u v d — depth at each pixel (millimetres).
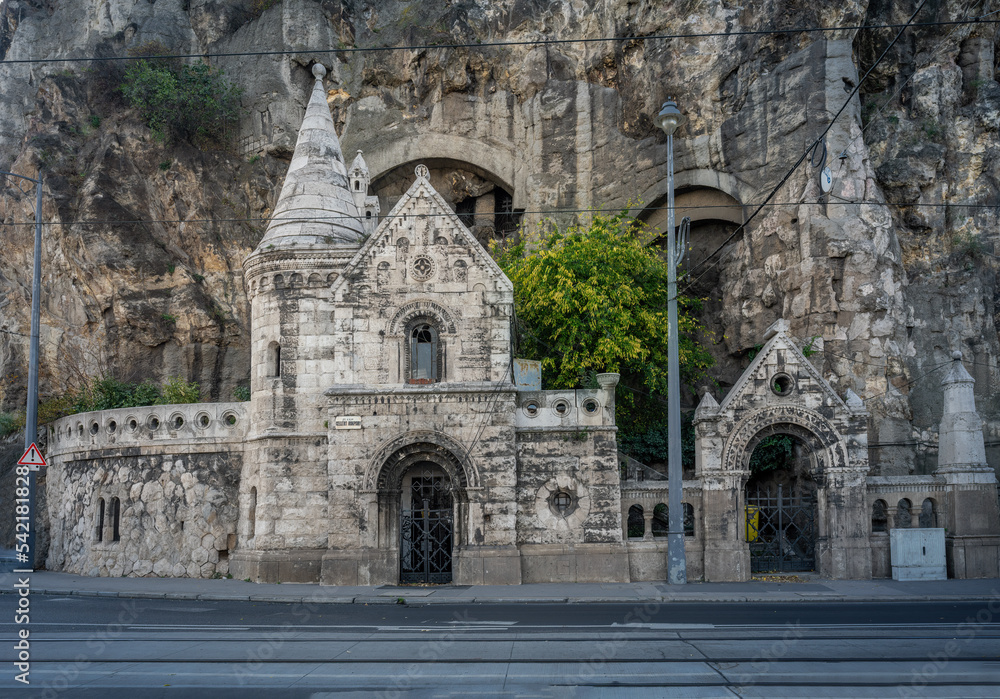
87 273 41875
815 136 35844
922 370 35656
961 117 38688
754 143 38469
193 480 29438
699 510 25828
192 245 43750
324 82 47750
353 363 26125
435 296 26406
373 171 47344
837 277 34344
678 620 17109
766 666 12062
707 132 40625
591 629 15812
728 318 39438
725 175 39969
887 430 33062
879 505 31609
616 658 12711
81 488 32781
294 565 26625
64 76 47219
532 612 18969
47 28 54469
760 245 37438
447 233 26703
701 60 40938
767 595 21562
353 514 25516
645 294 33938
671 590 22906
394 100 47969
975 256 37406
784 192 36438
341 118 48156
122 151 44750
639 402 35188
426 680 11297
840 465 25703
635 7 43188
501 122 46844
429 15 47531
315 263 28234
